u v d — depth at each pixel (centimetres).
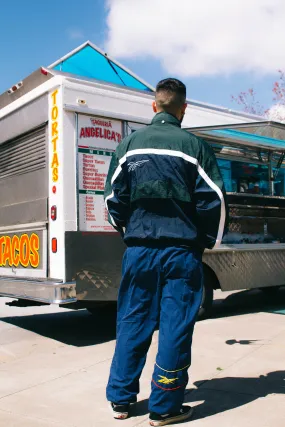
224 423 300
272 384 372
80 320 705
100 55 719
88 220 551
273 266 733
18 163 618
